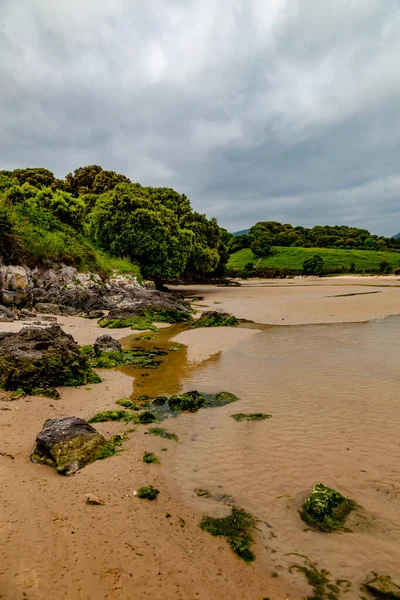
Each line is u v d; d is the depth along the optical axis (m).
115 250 43.78
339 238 148.00
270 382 12.12
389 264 106.44
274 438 8.29
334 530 5.43
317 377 12.50
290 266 114.81
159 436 8.39
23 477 6.34
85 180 66.19
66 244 34.78
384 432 8.50
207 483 6.57
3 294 25.72
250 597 4.25
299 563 4.81
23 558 4.54
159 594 4.20
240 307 33.75
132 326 23.00
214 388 11.70
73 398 10.67
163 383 12.27
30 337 12.79
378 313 28.31
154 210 47.03
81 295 29.45
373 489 6.43
